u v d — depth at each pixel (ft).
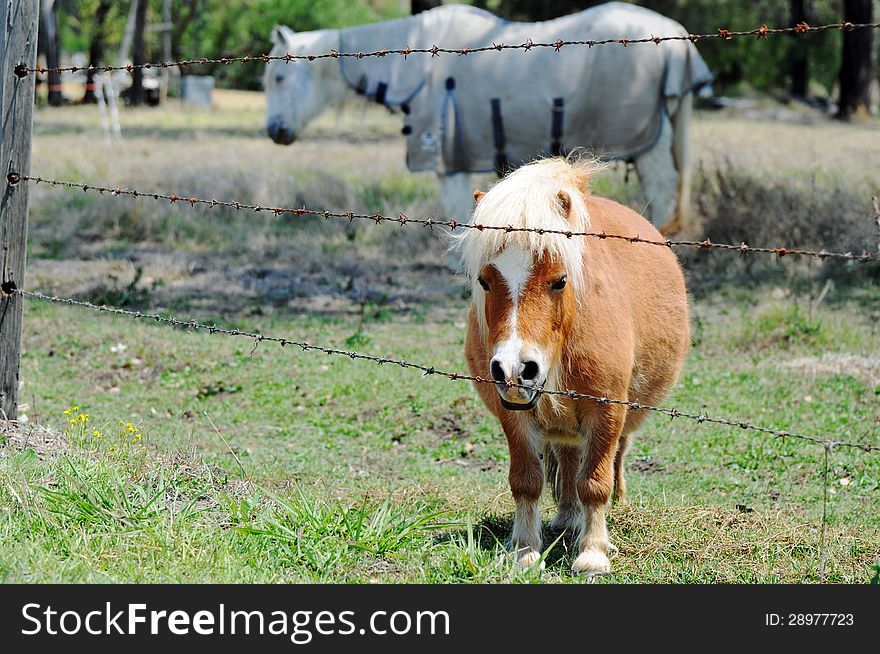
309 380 36.52
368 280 52.75
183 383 36.17
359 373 37.19
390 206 63.93
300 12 210.79
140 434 25.77
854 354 38.34
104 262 53.98
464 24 51.49
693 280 51.21
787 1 164.96
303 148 95.50
